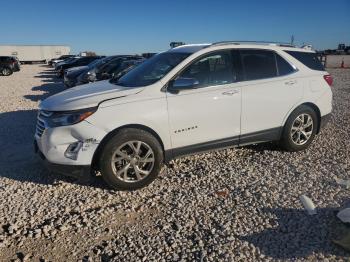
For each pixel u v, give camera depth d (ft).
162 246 11.22
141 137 14.96
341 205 13.26
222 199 14.20
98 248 11.22
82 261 10.62
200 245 11.17
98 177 16.61
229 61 17.26
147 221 12.78
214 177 16.35
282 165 17.58
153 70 17.12
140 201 14.32
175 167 17.69
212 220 12.65
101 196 14.79
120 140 14.69
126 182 15.07
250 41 18.22
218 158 18.80
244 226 12.15
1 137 24.31
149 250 11.02
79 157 14.47
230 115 17.01
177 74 16.01
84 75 42.75
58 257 10.84
